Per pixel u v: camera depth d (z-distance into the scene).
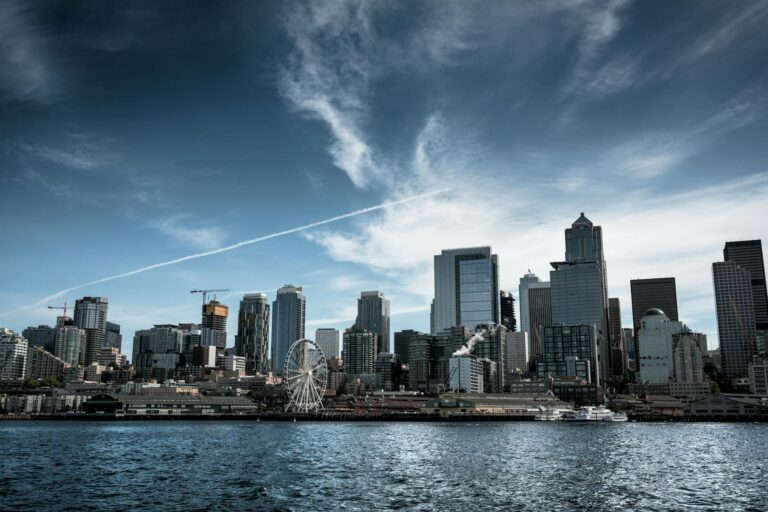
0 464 161.12
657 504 102.94
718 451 195.25
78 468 152.12
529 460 166.88
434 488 118.56
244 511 97.88
